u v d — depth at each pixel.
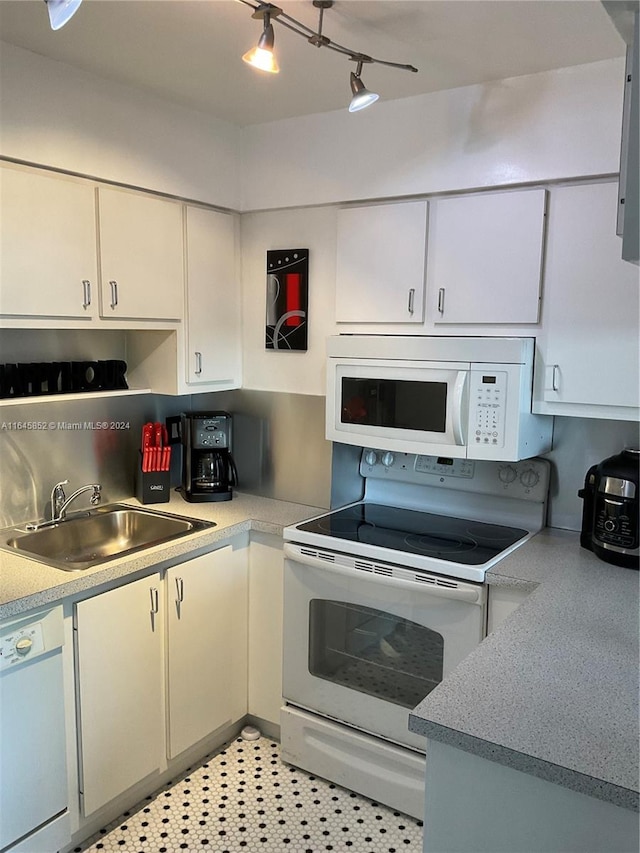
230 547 2.55
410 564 2.18
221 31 1.84
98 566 2.05
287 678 2.52
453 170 2.28
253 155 2.74
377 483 2.90
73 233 2.18
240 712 2.70
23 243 2.04
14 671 1.84
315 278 2.68
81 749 2.06
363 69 2.09
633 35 1.12
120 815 2.26
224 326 2.82
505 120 2.16
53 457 2.55
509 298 2.23
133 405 2.85
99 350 2.67
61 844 2.03
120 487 2.83
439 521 2.62
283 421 2.86
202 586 2.43
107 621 2.09
